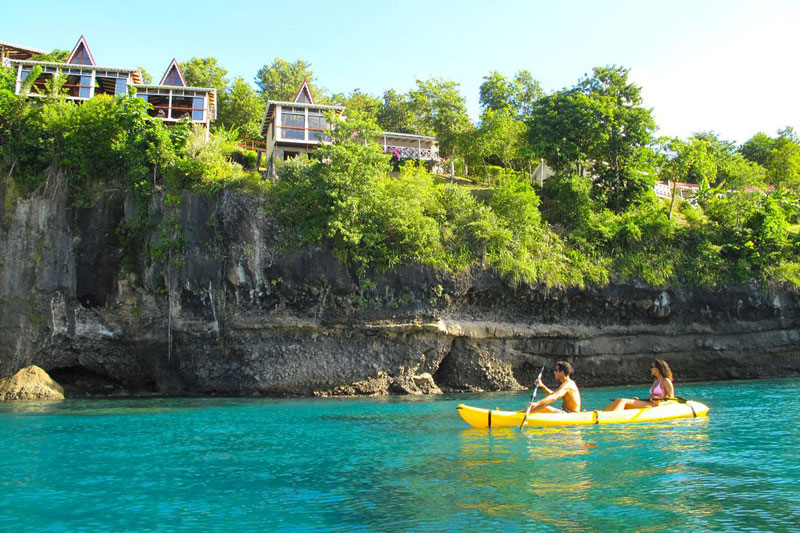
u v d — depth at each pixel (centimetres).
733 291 2898
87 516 756
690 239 3109
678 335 2866
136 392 2716
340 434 1384
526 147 3462
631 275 2827
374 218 2564
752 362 2908
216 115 4306
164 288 2636
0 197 2655
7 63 3562
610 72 3538
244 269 2522
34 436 1399
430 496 809
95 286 2695
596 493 805
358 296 2528
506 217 2903
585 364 2767
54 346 2634
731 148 4472
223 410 1938
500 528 674
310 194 2544
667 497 784
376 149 2689
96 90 3697
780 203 3672
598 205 3331
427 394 2506
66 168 2756
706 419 1464
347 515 740
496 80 4656
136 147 2714
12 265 2608
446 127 3850
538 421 1356
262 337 2494
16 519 746
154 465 1052
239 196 2578
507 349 2673
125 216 2709
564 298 2734
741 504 754
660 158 3503
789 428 1317
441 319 2566
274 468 1017
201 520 734
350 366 2502
